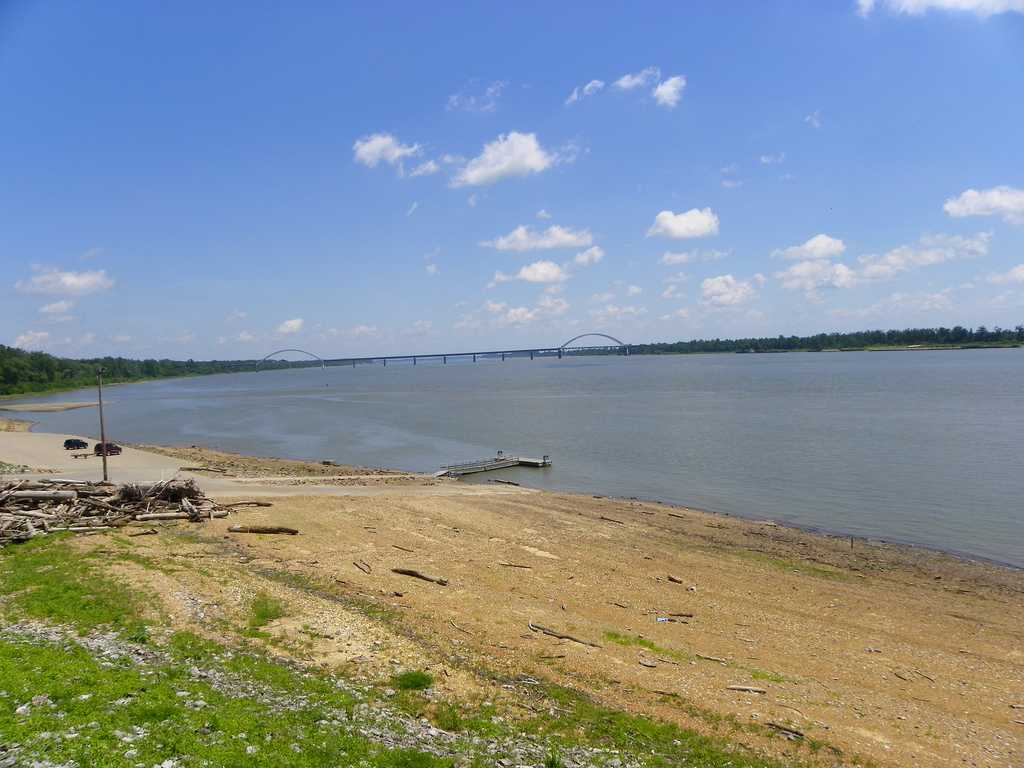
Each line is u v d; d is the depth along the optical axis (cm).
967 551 3175
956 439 6475
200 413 11750
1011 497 4209
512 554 2891
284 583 2289
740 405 10656
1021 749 1478
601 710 1501
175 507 3284
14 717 1032
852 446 6288
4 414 11962
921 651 2019
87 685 1212
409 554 2816
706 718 1520
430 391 16975
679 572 2722
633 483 5038
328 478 4747
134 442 7788
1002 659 1975
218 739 1071
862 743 1462
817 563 2909
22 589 1938
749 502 4303
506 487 4703
